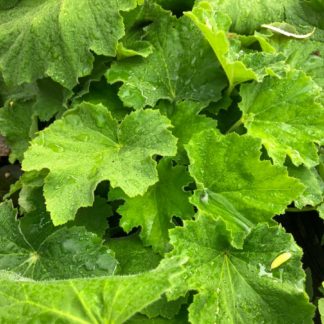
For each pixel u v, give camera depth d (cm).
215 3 40
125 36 40
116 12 36
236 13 41
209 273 30
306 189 36
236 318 29
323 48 43
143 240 33
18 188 38
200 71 39
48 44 38
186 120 37
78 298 25
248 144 33
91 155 34
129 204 33
